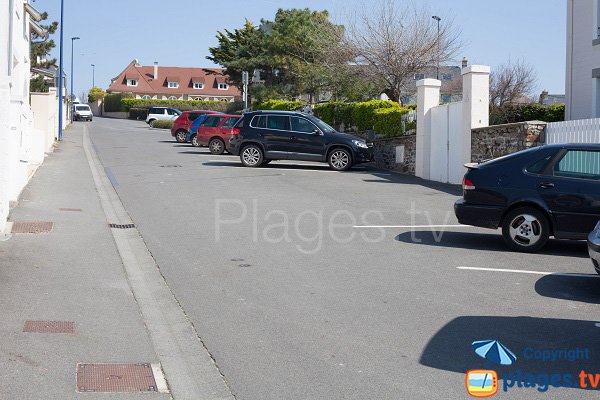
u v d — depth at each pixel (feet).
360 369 20.27
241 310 26.05
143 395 18.63
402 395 18.45
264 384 19.33
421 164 73.15
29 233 38.22
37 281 29.01
